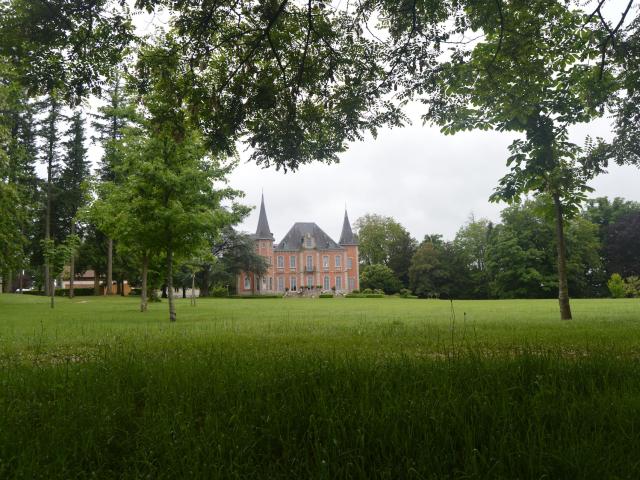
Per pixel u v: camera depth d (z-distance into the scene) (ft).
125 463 7.41
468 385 10.41
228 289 247.70
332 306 93.71
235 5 21.59
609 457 6.66
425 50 24.43
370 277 254.47
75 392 11.08
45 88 22.49
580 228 181.98
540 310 65.51
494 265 190.60
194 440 7.62
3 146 76.69
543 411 8.50
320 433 7.97
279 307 88.43
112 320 49.78
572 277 178.60
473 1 23.31
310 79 24.80
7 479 6.72
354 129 26.84
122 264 156.04
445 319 44.96
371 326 35.81
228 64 24.77
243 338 26.30
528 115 32.78
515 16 25.81
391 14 23.32
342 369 12.14
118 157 60.29
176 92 24.39
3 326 41.01
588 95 32.22
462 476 6.45
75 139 140.87
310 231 289.94
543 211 44.57
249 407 9.48
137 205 51.37
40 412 9.43
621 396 9.64
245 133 25.55
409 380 11.02
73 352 22.77
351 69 24.66
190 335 29.32
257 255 221.05
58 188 135.03
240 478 6.73
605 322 36.70
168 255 51.70
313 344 22.58
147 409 9.62
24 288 245.65
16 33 20.47
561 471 6.66
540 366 12.34
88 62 22.63
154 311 70.74
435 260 234.79
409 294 220.43
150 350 20.84
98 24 21.26
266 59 24.52
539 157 37.06
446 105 30.96
